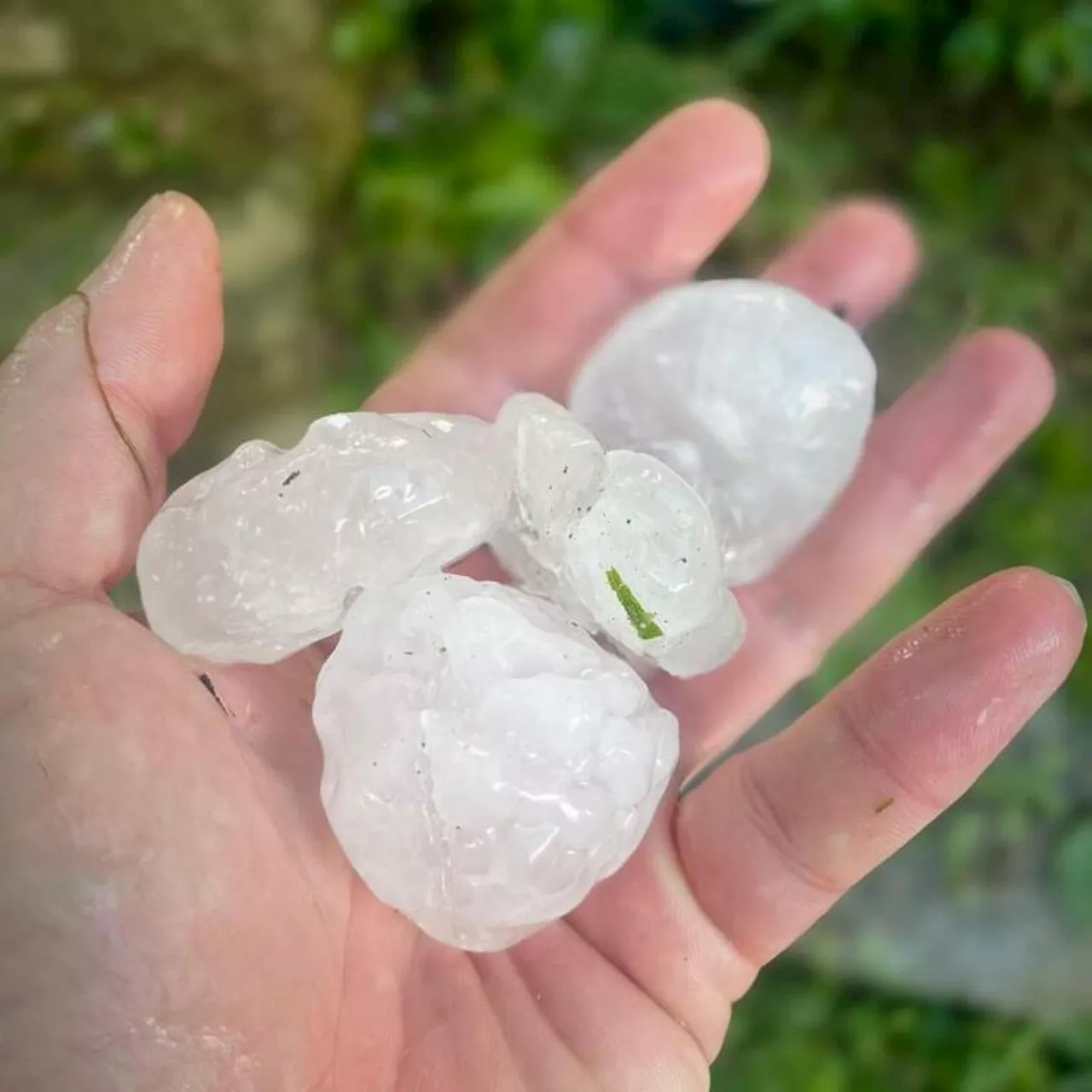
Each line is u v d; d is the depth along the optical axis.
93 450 0.13
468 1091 0.13
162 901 0.11
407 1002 0.13
